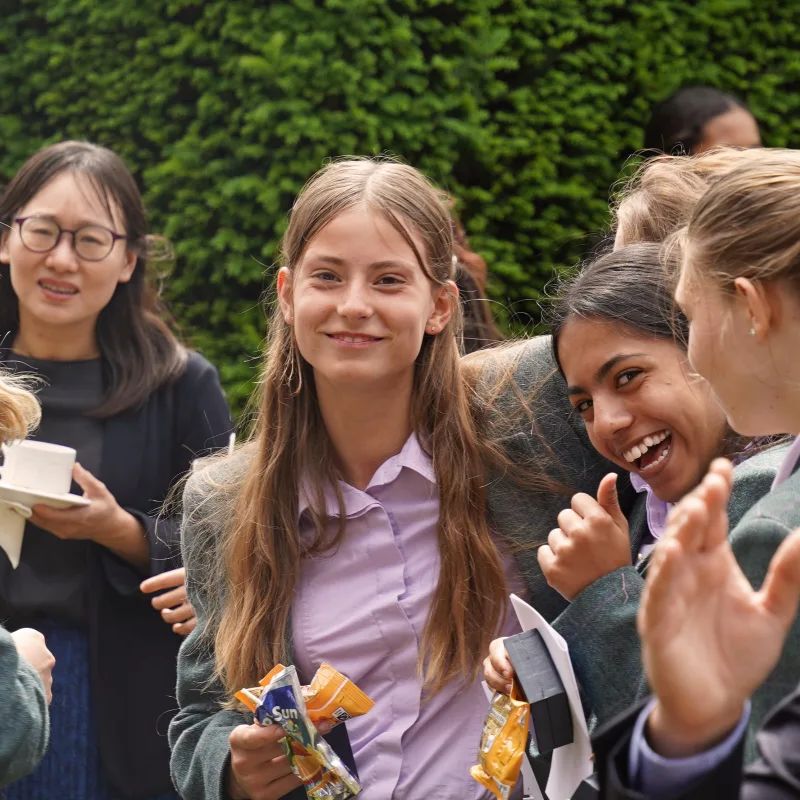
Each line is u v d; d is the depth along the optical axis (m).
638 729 1.44
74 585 3.51
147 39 5.68
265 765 2.45
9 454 3.35
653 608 1.39
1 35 6.04
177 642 3.59
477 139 5.69
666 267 2.29
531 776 2.22
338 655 2.55
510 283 5.92
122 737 3.48
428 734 2.53
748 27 6.23
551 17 5.95
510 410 2.63
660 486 2.31
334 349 2.50
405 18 5.52
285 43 5.42
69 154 3.67
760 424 1.79
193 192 5.66
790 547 1.38
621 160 6.14
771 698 1.57
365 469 2.65
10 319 3.81
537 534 2.58
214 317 5.70
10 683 2.46
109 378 3.73
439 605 2.53
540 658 2.14
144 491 3.68
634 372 2.27
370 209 2.50
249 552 2.61
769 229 1.73
